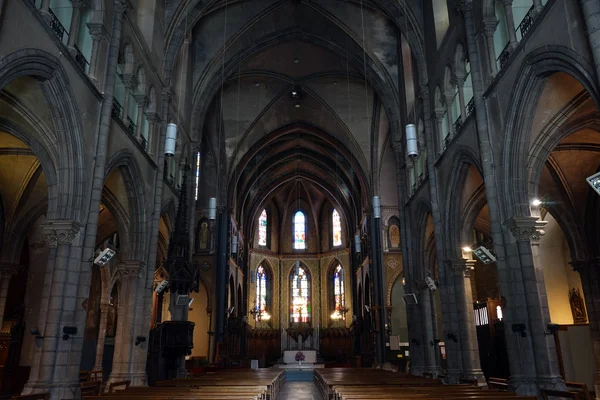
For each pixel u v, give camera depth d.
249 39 28.45
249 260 49.16
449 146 18.59
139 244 18.58
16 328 19.95
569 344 18.61
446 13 20.88
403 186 26.70
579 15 10.29
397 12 23.72
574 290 21.84
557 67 11.37
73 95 12.91
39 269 20.95
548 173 19.28
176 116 23.78
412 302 23.95
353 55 29.08
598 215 19.55
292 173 49.19
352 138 36.50
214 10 26.28
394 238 34.41
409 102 26.08
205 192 35.88
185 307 22.52
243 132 36.47
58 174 13.10
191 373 23.75
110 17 15.58
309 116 38.16
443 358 29.09
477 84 15.46
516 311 13.06
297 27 28.91
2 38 9.91
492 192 14.33
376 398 9.11
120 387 16.84
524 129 13.24
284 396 18.80
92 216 13.69
